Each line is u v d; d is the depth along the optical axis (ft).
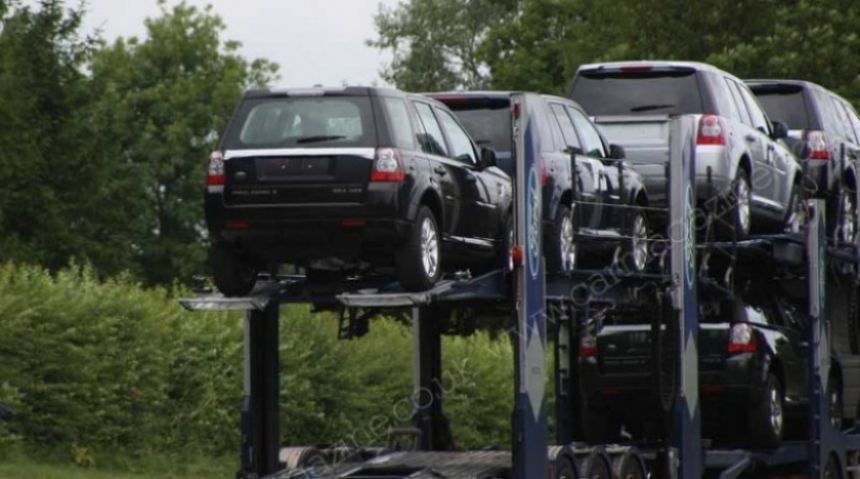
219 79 579.89
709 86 191.62
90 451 215.92
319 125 143.95
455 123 158.10
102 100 384.27
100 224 370.73
